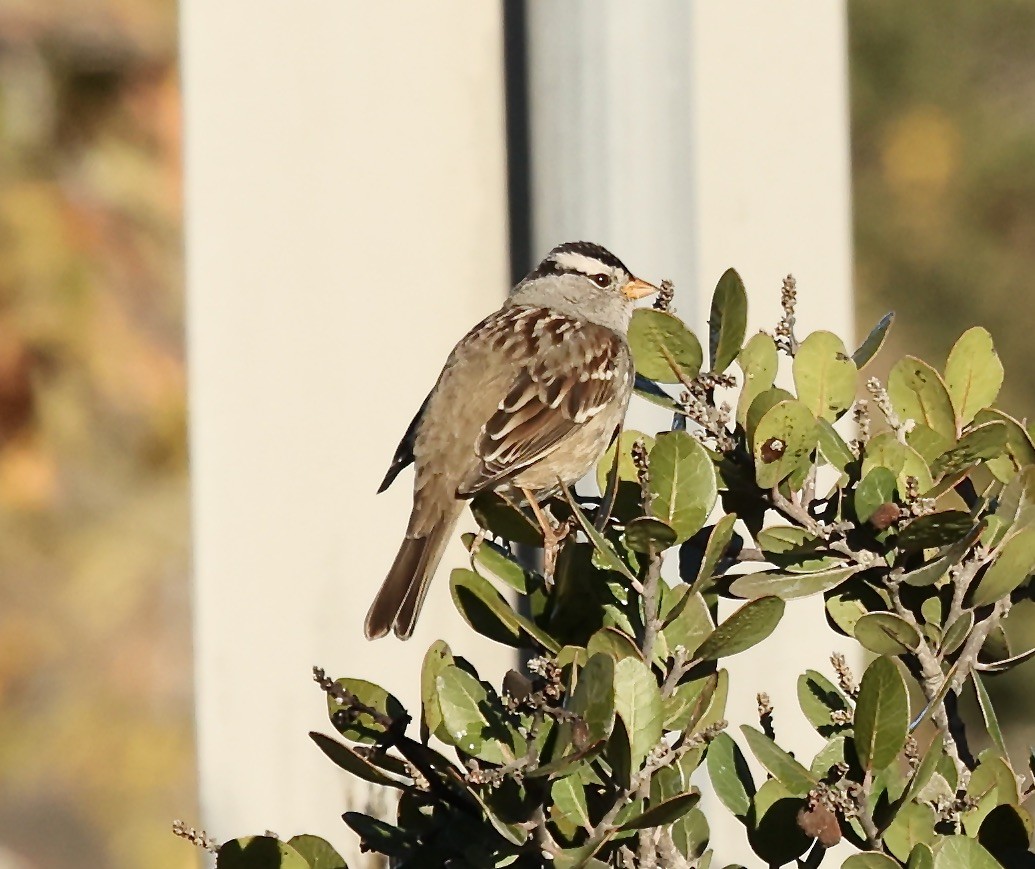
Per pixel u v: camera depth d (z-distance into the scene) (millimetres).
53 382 11094
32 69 11102
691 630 4465
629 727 3885
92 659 11086
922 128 14797
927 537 4387
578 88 5594
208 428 6000
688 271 5637
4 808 10836
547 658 4141
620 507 4641
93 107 11273
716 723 4016
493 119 5895
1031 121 14836
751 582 4539
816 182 6508
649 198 5590
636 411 5758
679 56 5629
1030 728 12297
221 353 6004
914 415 4840
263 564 6023
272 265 6012
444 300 5961
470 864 4125
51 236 11070
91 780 10961
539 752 4004
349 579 6168
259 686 5992
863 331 14469
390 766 4086
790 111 6398
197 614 5977
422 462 6906
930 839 4188
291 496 6043
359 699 4207
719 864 5824
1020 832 4359
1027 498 4566
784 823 4312
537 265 5691
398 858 4398
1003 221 14734
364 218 5965
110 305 11250
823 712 4602
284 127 6000
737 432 4727
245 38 6000
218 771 5957
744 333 4672
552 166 5641
